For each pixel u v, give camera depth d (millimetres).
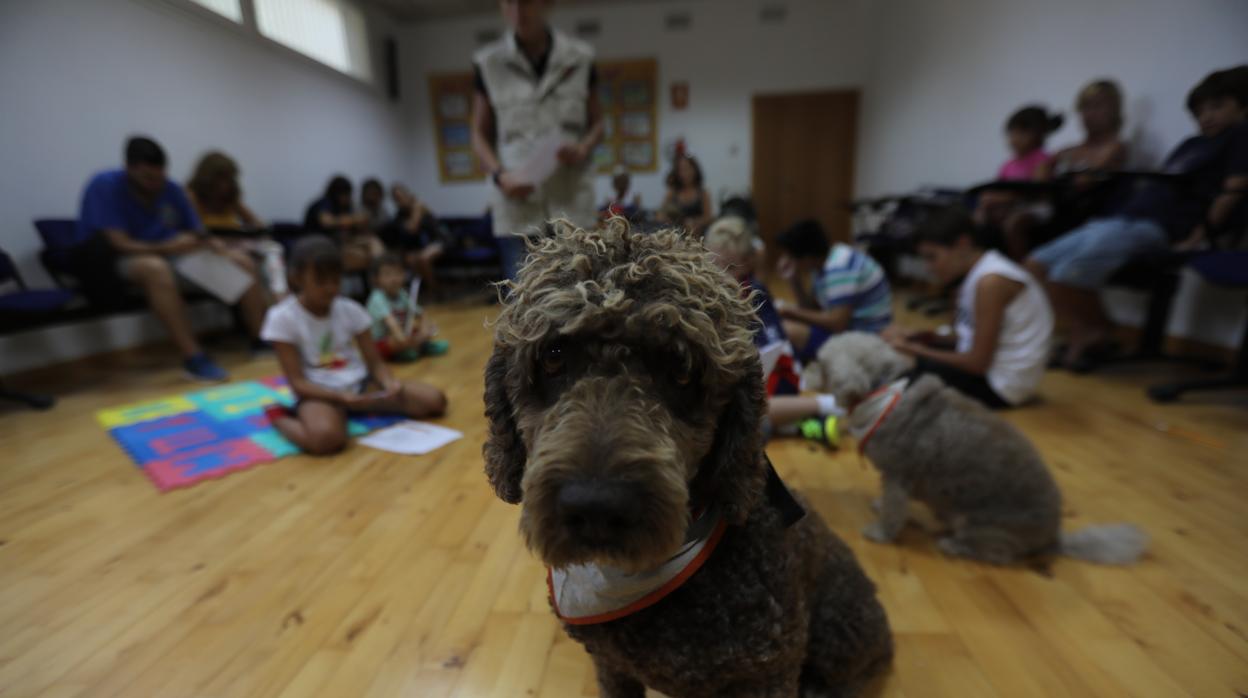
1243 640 1401
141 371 4059
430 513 2078
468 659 1402
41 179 3744
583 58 3367
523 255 919
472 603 1600
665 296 707
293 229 6137
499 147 3498
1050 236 4043
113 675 1370
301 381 2811
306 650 1438
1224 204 2953
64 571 1768
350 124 7949
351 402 2770
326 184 7211
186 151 5016
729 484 775
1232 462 2289
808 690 1189
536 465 686
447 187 9922
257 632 1503
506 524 2000
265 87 6152
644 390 719
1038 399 3078
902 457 1796
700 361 724
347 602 1611
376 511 2096
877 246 7145
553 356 747
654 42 9234
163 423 2965
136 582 1712
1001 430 1759
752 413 762
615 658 886
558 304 710
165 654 1434
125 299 3738
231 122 5609
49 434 2842
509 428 838
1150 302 3520
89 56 4098
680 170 6781
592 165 3508
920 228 3119
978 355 2832
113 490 2271
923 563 1751
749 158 9609
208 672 1376
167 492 2250
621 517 625
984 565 1729
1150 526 1879
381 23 8852
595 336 721
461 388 3578
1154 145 3902
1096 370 3576
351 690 1319
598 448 655
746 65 9281
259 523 2025
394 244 7336
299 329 2893
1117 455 2379
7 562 1815
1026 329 2812
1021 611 1527
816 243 3590
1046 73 5035
